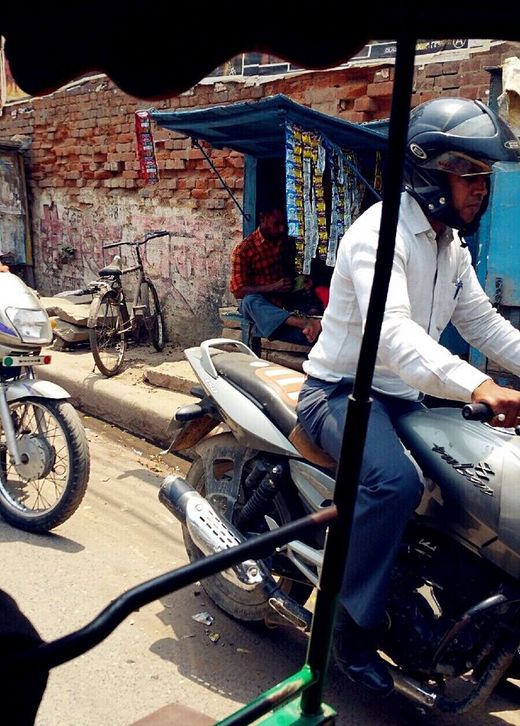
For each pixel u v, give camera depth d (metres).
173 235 7.67
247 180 5.96
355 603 2.30
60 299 8.34
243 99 6.72
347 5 1.44
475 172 2.20
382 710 2.66
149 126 6.98
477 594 2.30
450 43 5.27
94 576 3.44
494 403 1.98
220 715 2.59
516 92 4.34
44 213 9.37
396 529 2.26
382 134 4.59
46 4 1.46
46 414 4.10
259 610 3.00
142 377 6.39
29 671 1.06
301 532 1.37
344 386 2.51
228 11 1.50
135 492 4.49
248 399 2.94
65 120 8.73
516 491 2.15
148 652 2.94
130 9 1.49
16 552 3.64
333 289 2.49
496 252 4.52
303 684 1.47
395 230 1.24
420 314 2.46
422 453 2.37
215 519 2.93
